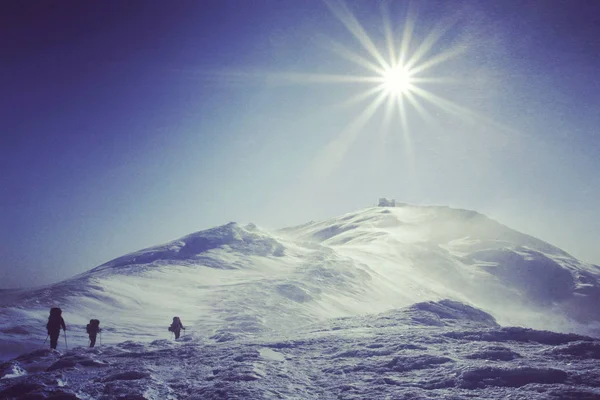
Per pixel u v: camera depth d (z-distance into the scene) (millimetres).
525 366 8477
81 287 49062
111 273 66562
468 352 10656
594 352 10133
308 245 104375
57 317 18922
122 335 33781
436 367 9484
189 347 14742
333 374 9648
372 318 21609
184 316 44375
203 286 62188
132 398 7531
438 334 13789
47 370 11562
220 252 87625
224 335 19906
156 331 36000
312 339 14711
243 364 10281
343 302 62938
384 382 8680
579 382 7820
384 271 99875
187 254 87188
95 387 8180
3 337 30047
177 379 9312
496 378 8164
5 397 7621
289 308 51469
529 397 7031
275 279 67250
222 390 7883
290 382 8836
